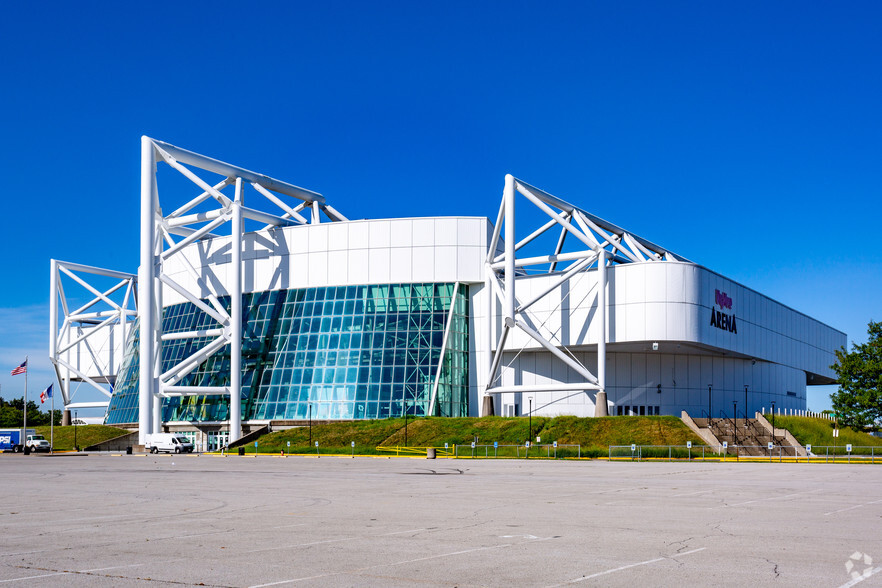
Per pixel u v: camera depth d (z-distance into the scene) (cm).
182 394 8744
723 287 9006
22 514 2247
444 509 2364
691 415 9469
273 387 9025
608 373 9219
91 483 3641
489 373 8588
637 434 7256
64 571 1323
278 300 9662
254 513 2255
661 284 8275
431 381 8750
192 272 9250
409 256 9350
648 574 1297
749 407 10331
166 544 1627
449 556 1470
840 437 8662
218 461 6272
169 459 6738
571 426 7588
